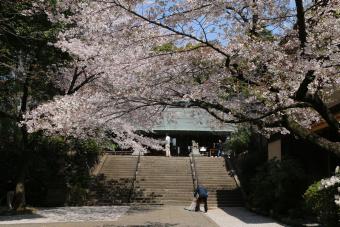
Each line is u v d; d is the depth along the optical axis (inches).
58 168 1012.5
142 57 359.9
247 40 322.7
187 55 362.0
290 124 329.7
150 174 1127.6
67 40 602.2
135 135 814.5
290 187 678.5
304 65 288.5
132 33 341.1
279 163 717.9
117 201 971.9
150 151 1504.7
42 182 976.9
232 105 375.9
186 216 725.3
